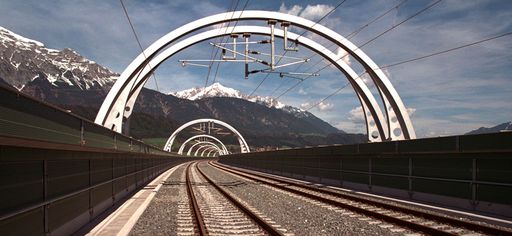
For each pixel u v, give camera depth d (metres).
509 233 8.77
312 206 15.58
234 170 55.34
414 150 16.27
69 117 9.47
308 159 32.31
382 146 19.03
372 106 32.78
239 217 13.10
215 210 14.96
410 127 30.48
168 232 10.73
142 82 31.23
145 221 12.58
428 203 14.94
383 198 17.02
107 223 11.77
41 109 7.54
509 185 11.52
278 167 44.66
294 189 22.20
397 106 30.75
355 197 16.91
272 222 11.82
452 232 9.57
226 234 10.16
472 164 13.14
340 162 24.98
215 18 31.02
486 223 10.91
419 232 9.89
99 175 13.49
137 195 21.05
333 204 15.77
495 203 12.09
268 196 20.11
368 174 20.86
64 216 9.29
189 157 140.38
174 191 23.77
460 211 12.66
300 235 9.91
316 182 29.56
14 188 6.62
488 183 12.33
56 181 8.77
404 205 15.02
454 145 13.84
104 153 13.98
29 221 7.13
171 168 68.75
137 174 26.64
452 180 13.97
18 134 6.42
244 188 25.55
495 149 11.99
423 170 15.91
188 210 15.18
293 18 31.39
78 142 10.27
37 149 7.48
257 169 59.53
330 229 10.68
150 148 37.50
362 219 12.07
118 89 28.70
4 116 5.92
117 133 17.16
